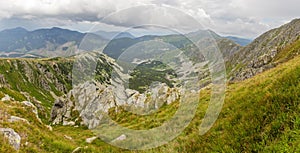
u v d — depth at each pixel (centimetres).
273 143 830
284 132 840
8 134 1200
